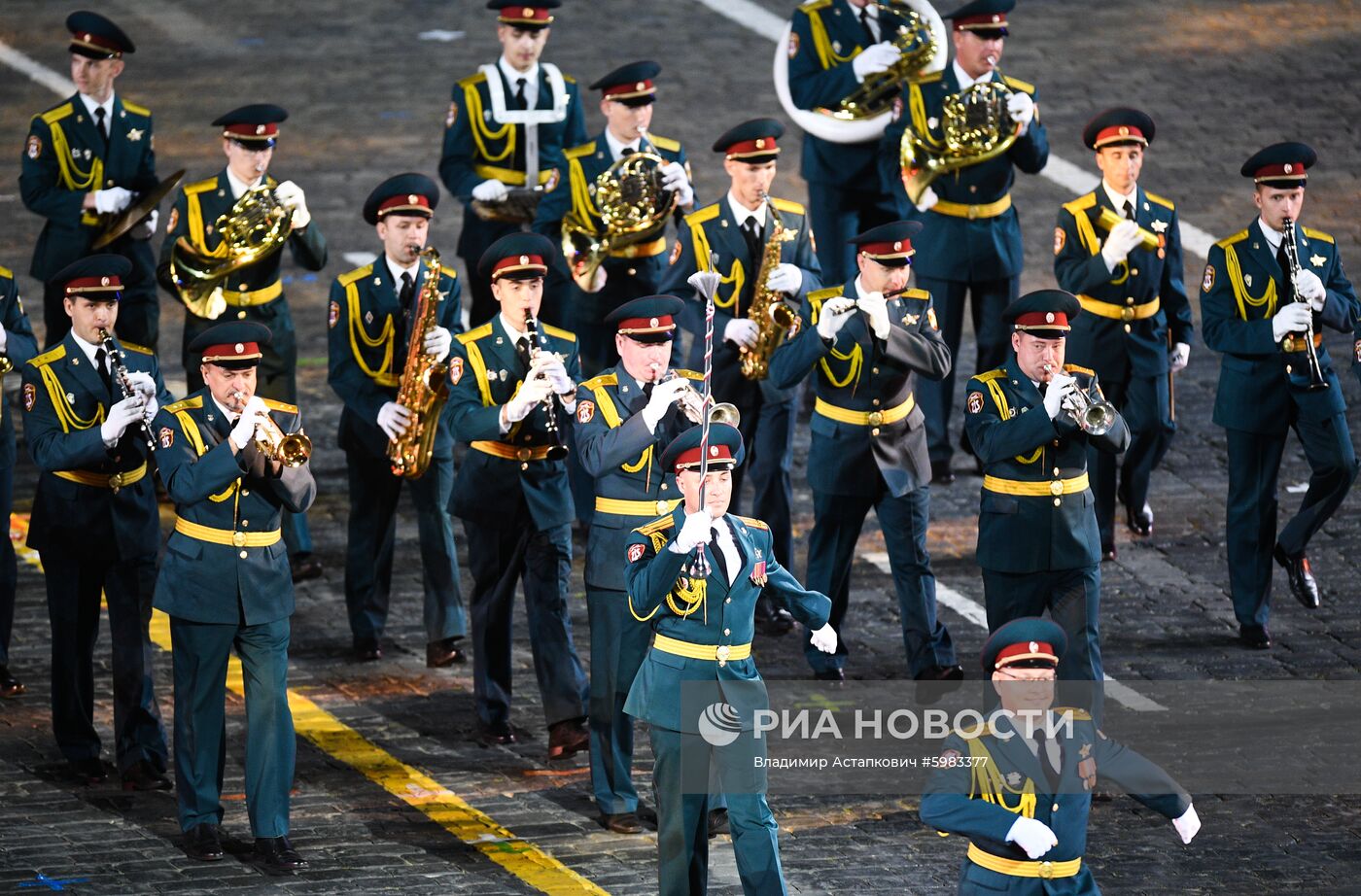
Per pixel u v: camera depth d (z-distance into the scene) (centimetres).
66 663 5034
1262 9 11200
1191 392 7588
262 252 6122
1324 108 9956
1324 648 5841
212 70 10462
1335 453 5803
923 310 5522
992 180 6675
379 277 5694
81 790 5031
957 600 6138
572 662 5231
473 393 5169
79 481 4956
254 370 4769
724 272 5881
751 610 4391
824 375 5494
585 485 5809
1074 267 6144
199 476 4612
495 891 4528
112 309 4991
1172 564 6366
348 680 5678
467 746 5316
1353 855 4731
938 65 6862
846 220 7212
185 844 4706
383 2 11444
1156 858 4716
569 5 11250
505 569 5275
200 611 4666
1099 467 6250
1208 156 9444
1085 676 5188
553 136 6838
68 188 6625
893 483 5456
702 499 4284
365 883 4553
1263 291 5775
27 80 10369
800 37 7156
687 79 10294
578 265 6347
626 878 4616
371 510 5753
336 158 9481
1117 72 10362
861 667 5753
